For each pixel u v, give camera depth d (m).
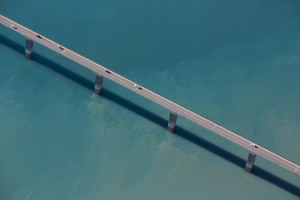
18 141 179.12
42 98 188.75
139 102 189.75
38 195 169.38
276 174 177.25
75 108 187.12
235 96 193.62
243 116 189.12
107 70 187.50
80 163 175.88
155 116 187.12
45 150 177.88
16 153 176.88
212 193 172.88
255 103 192.50
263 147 182.25
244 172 177.50
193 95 192.75
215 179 175.75
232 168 178.00
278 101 193.62
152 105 189.38
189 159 178.75
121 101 189.50
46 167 174.75
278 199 172.88
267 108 191.50
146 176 174.62
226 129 179.88
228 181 175.62
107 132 182.50
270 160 173.25
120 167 175.75
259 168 178.25
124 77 194.25
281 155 181.12
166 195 171.38
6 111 184.88
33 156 176.62
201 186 174.00
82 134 181.75
